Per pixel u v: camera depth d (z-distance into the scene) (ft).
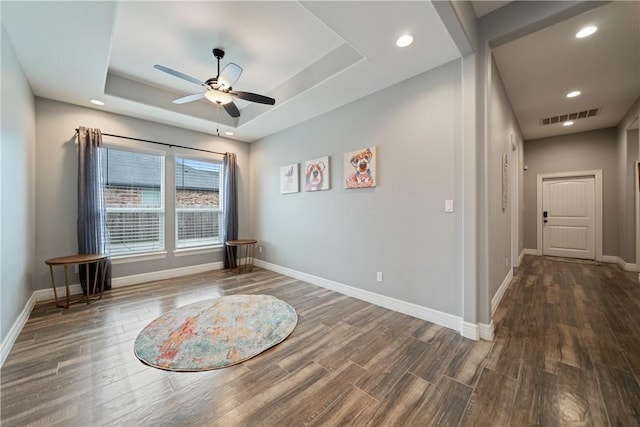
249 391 5.37
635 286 11.91
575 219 18.24
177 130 14.49
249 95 9.08
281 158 15.19
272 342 7.26
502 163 10.75
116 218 12.60
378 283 10.24
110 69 10.32
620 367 6.01
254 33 8.20
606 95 12.13
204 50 9.07
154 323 8.42
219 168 16.62
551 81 10.85
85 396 5.20
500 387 5.42
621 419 4.57
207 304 10.09
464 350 6.87
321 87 9.94
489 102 7.72
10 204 7.33
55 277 10.85
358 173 10.81
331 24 6.55
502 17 7.10
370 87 9.95
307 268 13.50
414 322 8.66
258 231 17.15
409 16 6.27
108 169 12.39
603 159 17.04
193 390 5.40
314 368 6.13
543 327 8.09
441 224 8.46
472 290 7.55
